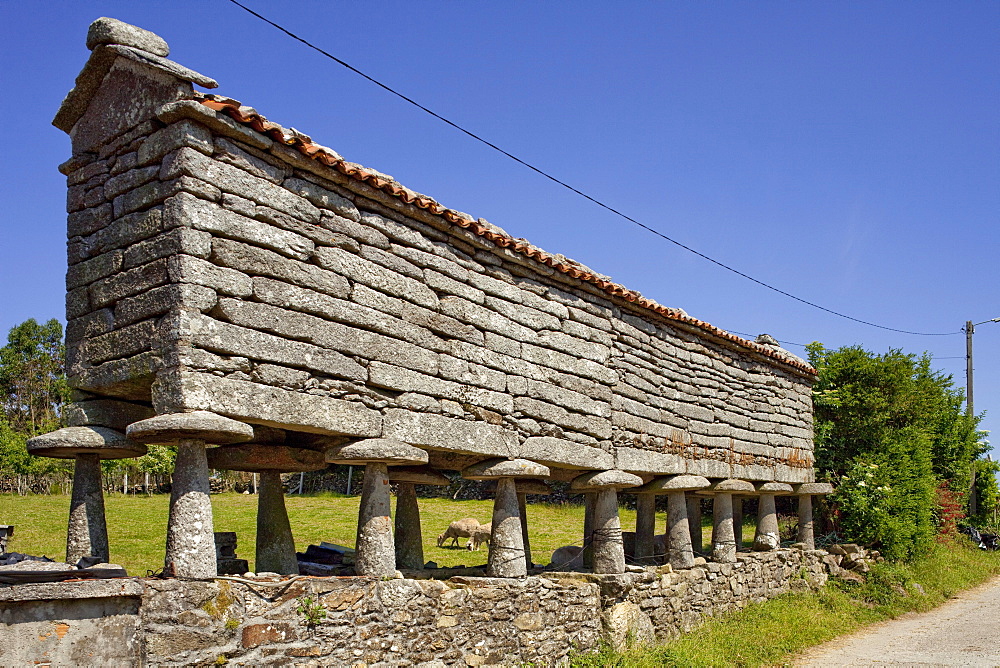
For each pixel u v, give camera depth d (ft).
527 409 26.40
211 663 16.35
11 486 84.02
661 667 27.94
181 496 17.12
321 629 18.56
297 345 18.98
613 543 30.66
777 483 44.01
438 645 21.62
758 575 42.24
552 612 26.63
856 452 56.54
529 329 27.17
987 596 54.24
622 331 32.19
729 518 39.96
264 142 18.83
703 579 36.58
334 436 21.01
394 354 21.58
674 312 35.12
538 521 72.90
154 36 19.39
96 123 20.36
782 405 45.78
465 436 23.68
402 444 20.92
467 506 84.23
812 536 49.60
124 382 18.20
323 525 62.03
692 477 35.32
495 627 23.86
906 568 54.54
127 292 18.22
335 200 20.62
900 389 57.57
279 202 19.16
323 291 19.88
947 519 74.54
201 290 17.25
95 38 18.92
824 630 38.68
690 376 36.88
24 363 135.95
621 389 31.48
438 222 23.41
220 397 17.17
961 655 34.30
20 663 13.93
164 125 18.38
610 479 29.58
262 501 23.12
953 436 78.18
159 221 17.74
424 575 26.22
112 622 15.14
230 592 16.94
